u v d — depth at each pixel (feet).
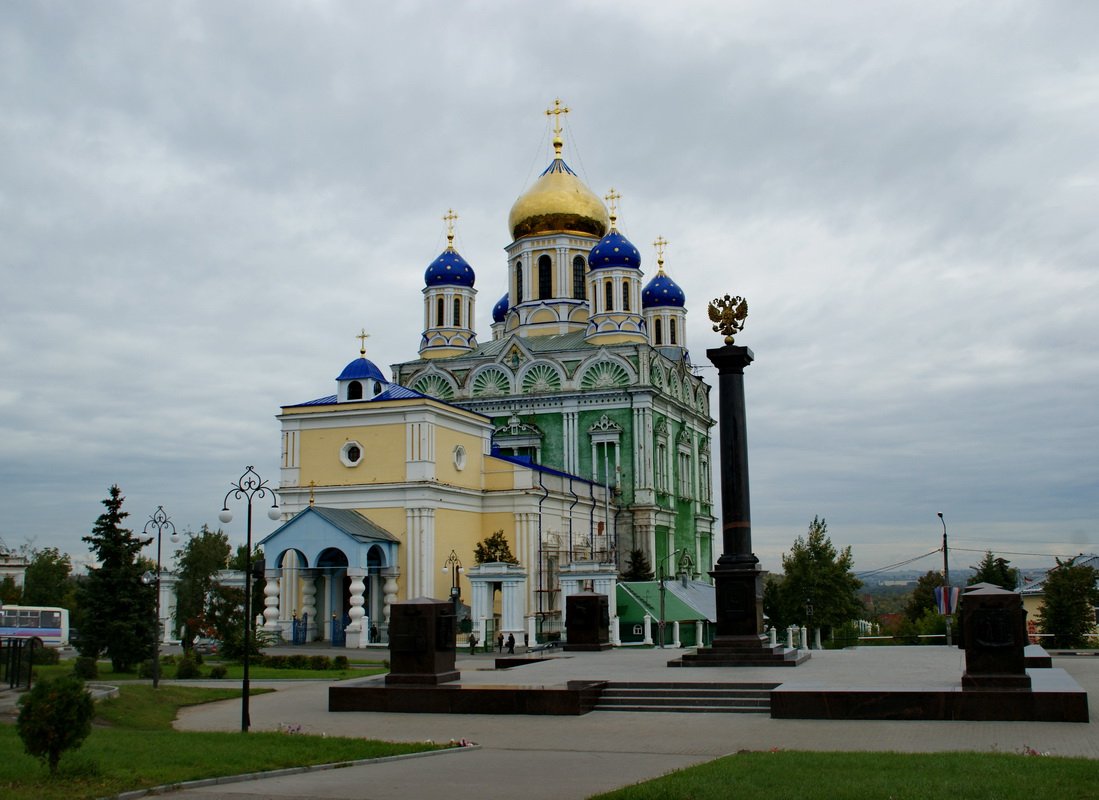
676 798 53.47
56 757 60.59
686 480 333.01
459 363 312.29
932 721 88.79
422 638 104.94
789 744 78.54
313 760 69.46
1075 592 245.45
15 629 224.12
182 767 64.59
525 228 330.95
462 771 67.36
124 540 160.86
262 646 170.91
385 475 229.66
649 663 131.85
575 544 267.18
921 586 379.55
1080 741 77.15
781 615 282.56
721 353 133.39
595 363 299.38
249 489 107.65
